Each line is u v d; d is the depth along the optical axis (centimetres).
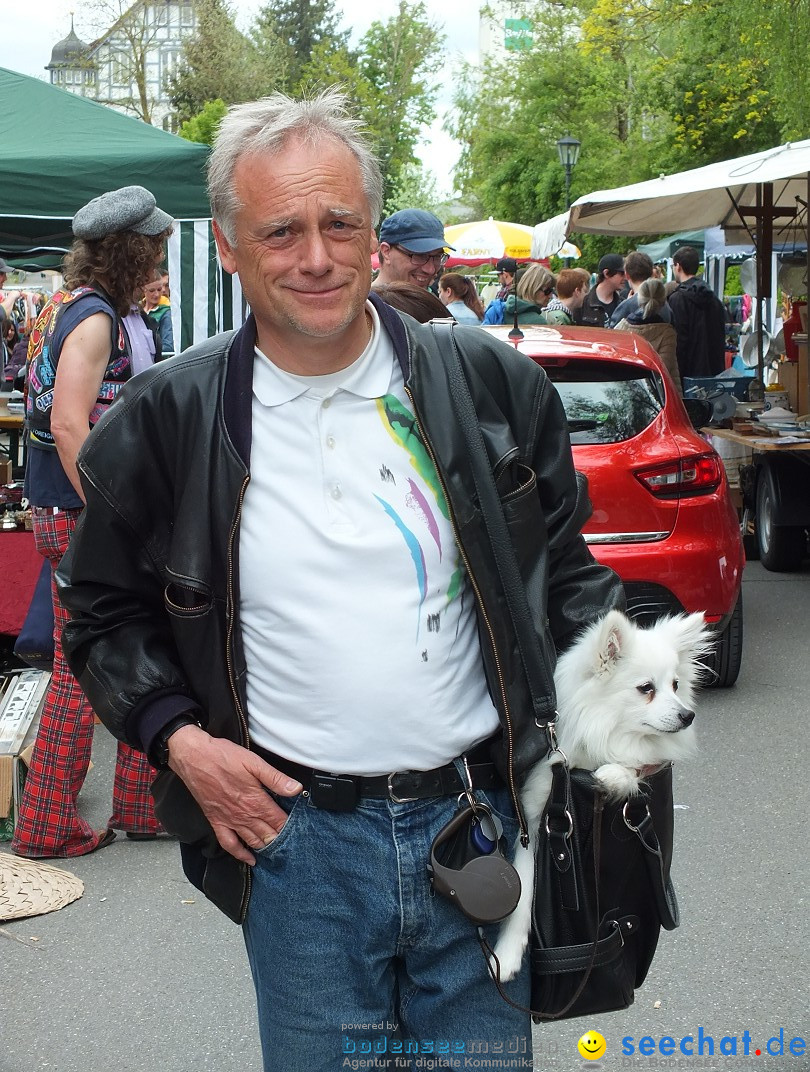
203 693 192
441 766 190
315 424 185
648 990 345
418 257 542
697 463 596
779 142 2355
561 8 3416
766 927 382
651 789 202
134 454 190
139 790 459
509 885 187
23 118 714
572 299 1224
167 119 4119
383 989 195
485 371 197
